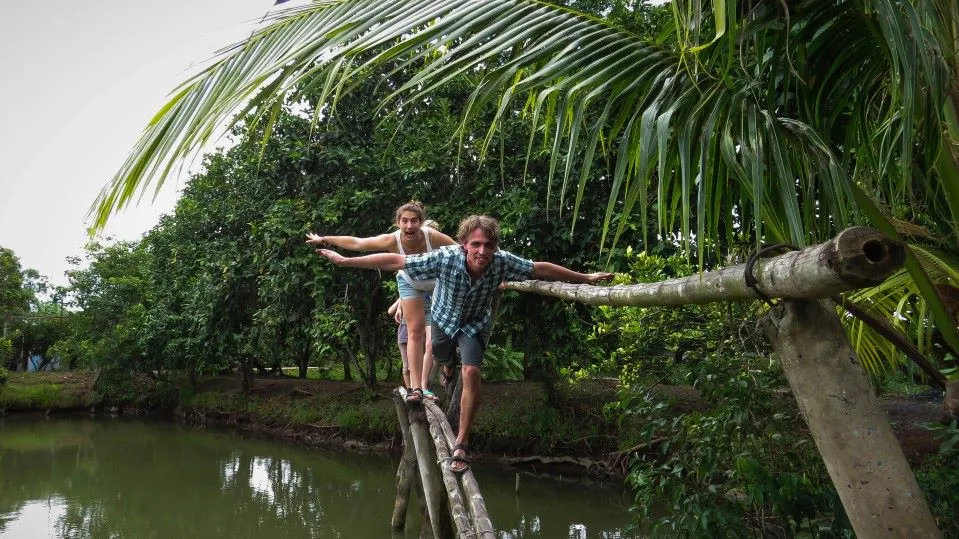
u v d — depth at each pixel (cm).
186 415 2055
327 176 1074
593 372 717
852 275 124
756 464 342
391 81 1010
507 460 1030
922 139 256
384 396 1366
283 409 1580
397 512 730
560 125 206
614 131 229
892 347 366
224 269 1216
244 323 1463
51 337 3091
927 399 742
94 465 1263
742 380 409
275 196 1130
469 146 909
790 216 193
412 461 716
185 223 1548
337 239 429
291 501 930
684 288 198
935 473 320
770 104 240
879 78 272
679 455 428
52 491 1042
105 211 202
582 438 950
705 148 199
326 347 1055
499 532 700
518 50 226
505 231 804
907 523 145
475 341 372
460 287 361
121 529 812
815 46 250
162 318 1659
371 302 1264
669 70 220
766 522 418
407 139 954
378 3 208
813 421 156
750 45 282
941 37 230
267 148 1070
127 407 2297
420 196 960
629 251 549
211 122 187
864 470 149
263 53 209
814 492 335
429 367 481
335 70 190
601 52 217
